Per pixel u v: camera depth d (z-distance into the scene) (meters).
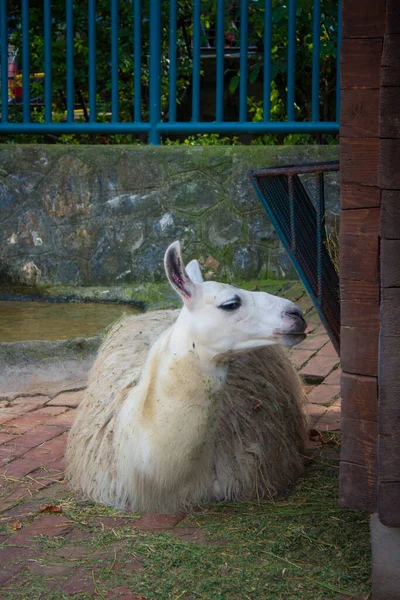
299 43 9.32
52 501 3.79
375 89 2.71
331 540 3.32
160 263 7.98
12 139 10.58
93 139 10.79
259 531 3.42
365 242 2.79
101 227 8.05
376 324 2.82
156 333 4.41
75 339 6.10
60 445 4.47
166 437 3.44
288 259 7.83
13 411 5.05
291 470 3.97
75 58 10.04
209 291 3.35
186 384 3.38
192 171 7.87
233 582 3.02
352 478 2.93
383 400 2.71
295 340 3.33
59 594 2.98
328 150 7.84
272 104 10.26
